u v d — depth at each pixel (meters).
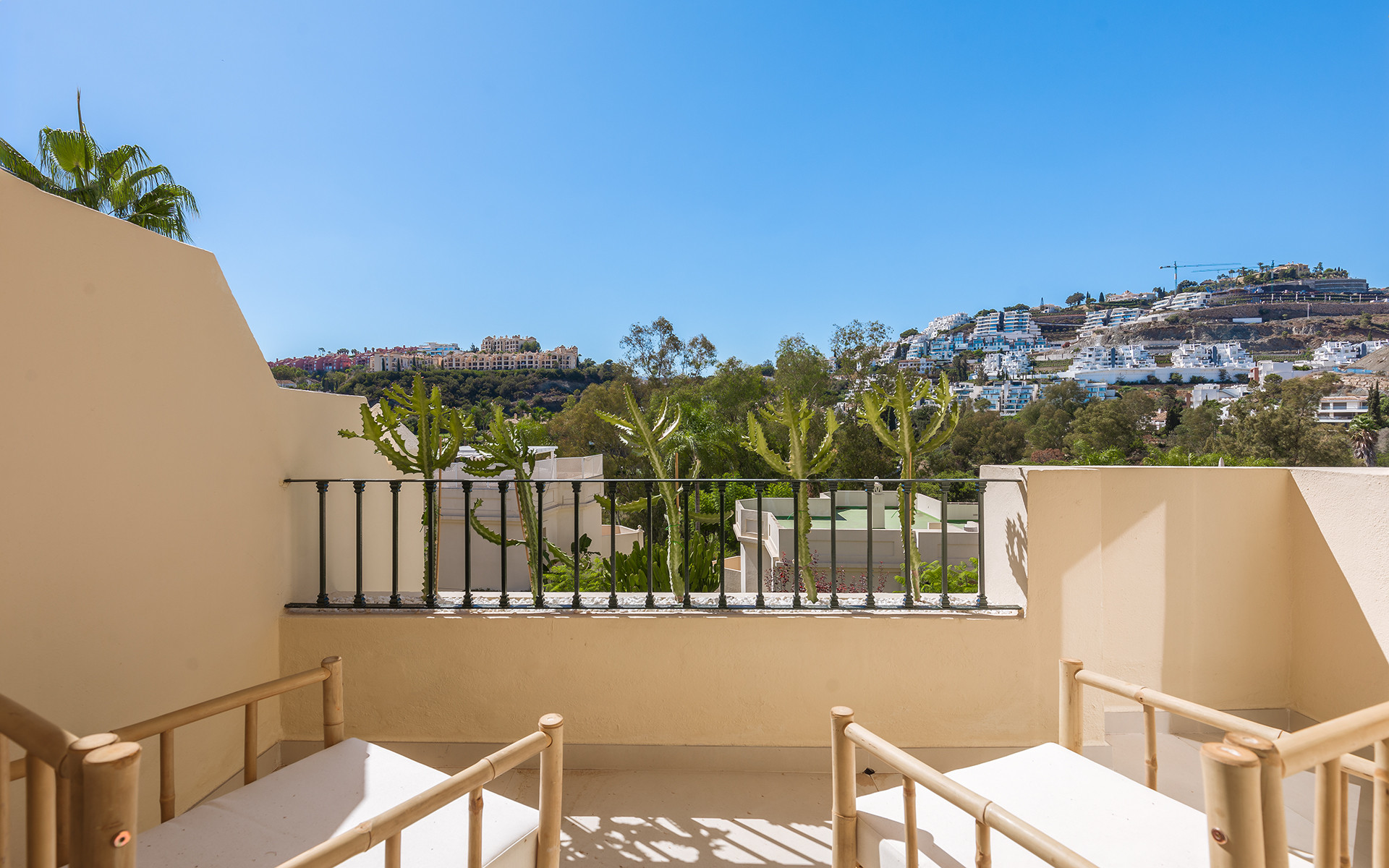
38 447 1.59
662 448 3.14
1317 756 0.95
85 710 1.71
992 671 2.48
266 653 2.49
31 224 1.57
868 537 2.60
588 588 5.49
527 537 2.82
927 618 2.49
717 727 2.53
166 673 1.99
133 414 1.88
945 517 2.59
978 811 1.08
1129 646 2.73
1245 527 2.74
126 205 13.75
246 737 1.57
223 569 2.26
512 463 2.88
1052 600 2.47
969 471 44.38
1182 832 1.27
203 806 1.40
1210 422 43.75
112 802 0.87
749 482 2.62
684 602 2.62
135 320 1.89
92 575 1.74
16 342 1.54
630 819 2.22
